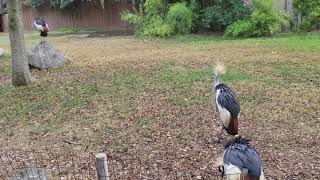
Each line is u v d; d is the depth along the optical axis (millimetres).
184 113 9117
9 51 19062
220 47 17391
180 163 6816
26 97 10797
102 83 11852
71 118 9117
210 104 9641
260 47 16781
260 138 7660
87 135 8148
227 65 13508
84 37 25094
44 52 14484
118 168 6695
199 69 13109
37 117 9281
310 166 6590
